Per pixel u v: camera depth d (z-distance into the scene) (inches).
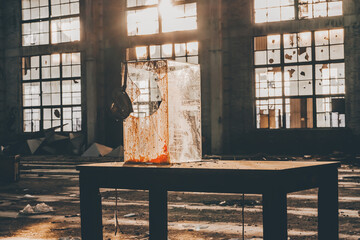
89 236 106.5
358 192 335.0
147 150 105.5
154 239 107.3
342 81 761.0
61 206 290.2
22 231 207.6
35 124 1023.0
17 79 1033.5
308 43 786.8
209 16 845.8
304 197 312.3
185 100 108.0
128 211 262.4
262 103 819.4
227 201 296.0
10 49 1042.7
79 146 932.6
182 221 227.1
